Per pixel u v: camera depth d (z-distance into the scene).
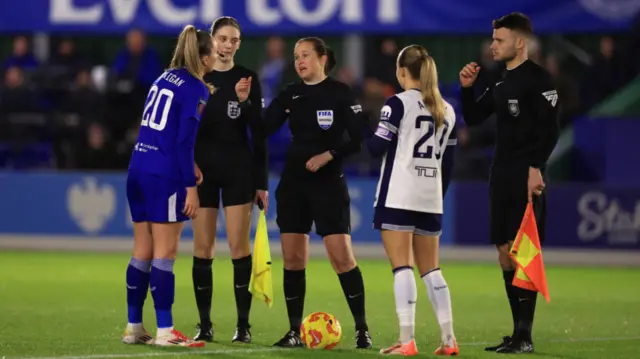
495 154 27.08
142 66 58.47
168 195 25.75
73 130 58.62
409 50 25.47
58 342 27.36
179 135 25.48
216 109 27.92
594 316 34.53
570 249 53.91
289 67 57.59
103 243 55.78
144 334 27.14
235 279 28.17
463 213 54.81
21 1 59.38
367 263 50.81
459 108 56.62
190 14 58.19
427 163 25.19
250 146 28.73
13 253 53.47
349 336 29.45
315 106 27.20
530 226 25.98
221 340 28.31
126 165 58.47
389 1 57.38
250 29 57.97
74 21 59.16
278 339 28.72
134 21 58.75
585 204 53.91
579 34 61.22
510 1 56.69
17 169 59.34
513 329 30.39
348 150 26.86
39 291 39.44
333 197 27.06
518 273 25.91
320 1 57.69
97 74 58.75
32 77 60.00
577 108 57.41
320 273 46.28
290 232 27.28
